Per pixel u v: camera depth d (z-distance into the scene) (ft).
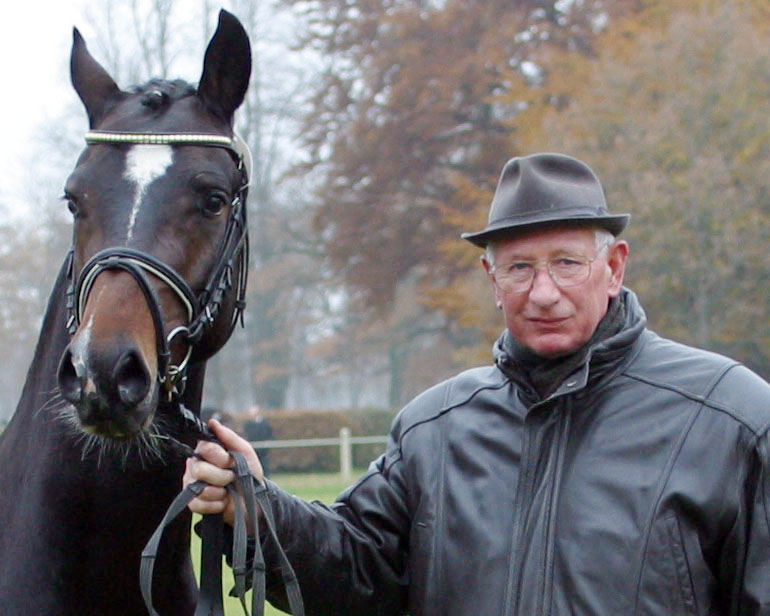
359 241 99.04
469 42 96.37
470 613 8.95
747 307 64.69
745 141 66.18
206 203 9.21
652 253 64.28
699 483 8.59
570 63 85.66
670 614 8.43
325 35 99.25
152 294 8.63
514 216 9.04
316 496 49.98
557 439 9.04
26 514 9.58
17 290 128.26
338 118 100.07
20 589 9.41
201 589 9.04
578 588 8.54
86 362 8.21
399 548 10.03
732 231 63.62
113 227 8.87
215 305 9.30
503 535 8.98
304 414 85.51
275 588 9.66
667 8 80.89
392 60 95.50
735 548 8.66
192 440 9.62
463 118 100.37
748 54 66.85
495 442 9.34
